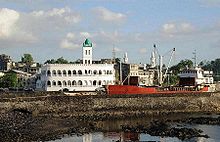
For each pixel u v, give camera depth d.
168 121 133.38
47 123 115.00
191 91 173.00
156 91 167.62
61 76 178.75
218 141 96.81
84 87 180.38
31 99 138.25
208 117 143.88
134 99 155.25
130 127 117.25
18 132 95.88
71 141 93.12
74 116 139.12
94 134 105.00
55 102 141.50
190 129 111.81
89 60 195.75
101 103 149.50
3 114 123.12
